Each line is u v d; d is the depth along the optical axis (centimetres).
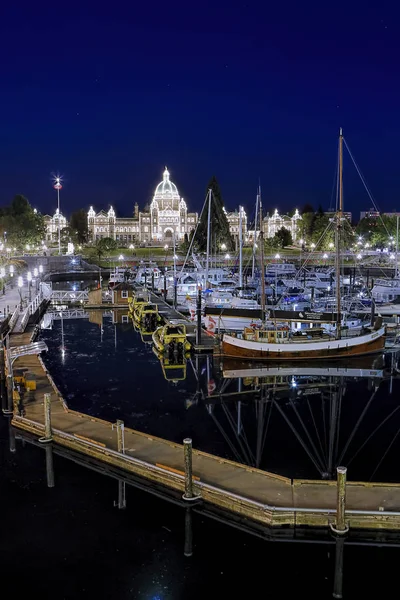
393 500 2325
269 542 2222
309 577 2045
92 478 2733
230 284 9862
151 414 3712
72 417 3331
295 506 2278
